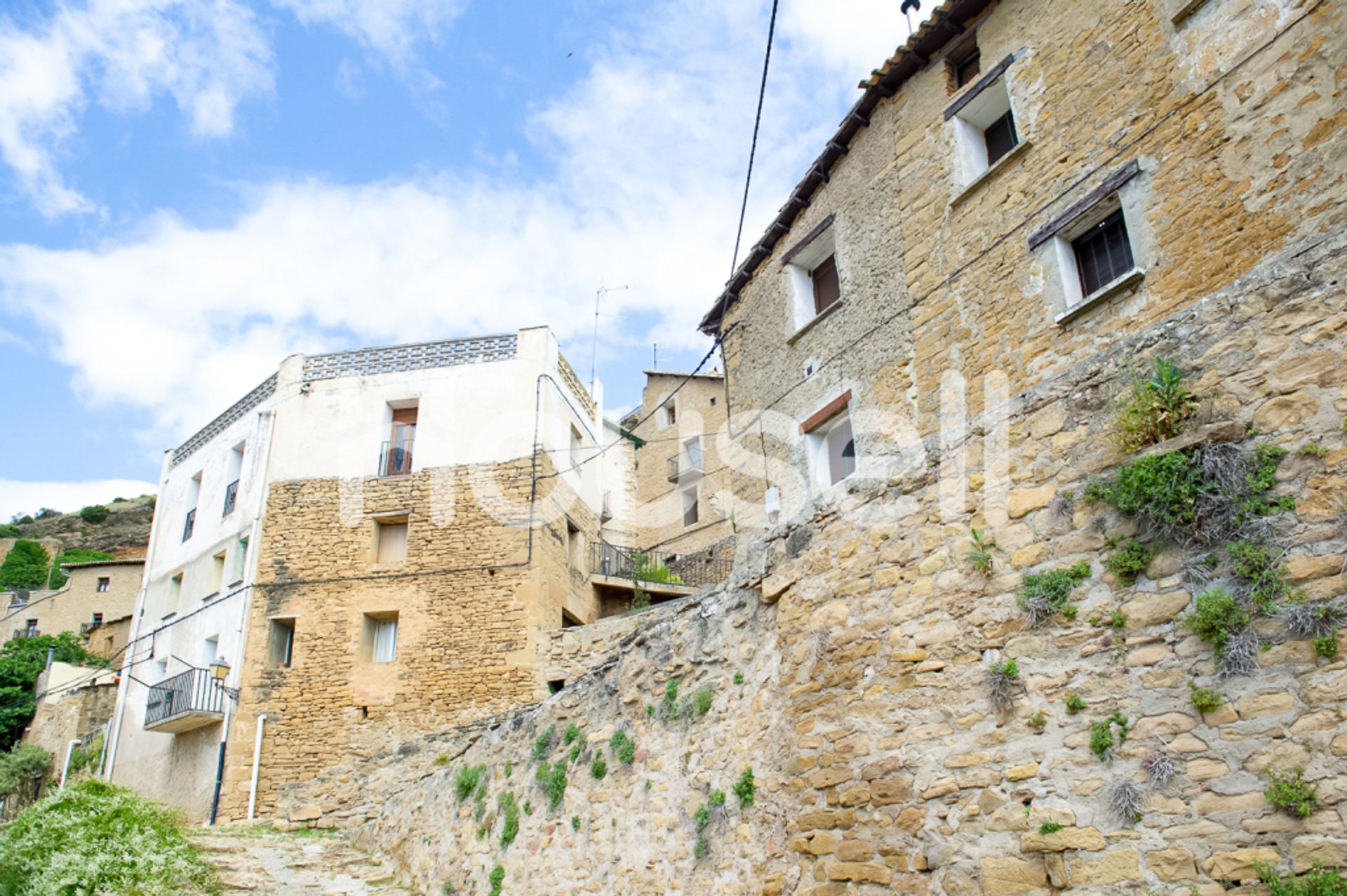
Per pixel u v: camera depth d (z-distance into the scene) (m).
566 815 10.56
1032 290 11.06
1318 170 8.67
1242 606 5.52
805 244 14.65
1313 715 5.11
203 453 24.70
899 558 7.65
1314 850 4.91
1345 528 5.27
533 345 21.81
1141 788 5.63
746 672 9.01
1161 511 5.95
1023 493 6.91
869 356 13.02
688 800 9.09
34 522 68.56
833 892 7.20
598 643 18.72
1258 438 5.77
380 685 18.75
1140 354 6.57
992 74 12.08
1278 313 5.92
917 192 12.88
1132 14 10.70
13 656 33.50
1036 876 5.94
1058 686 6.24
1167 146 10.02
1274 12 9.29
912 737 7.02
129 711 23.05
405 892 12.36
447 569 19.64
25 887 9.59
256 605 19.92
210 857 12.53
